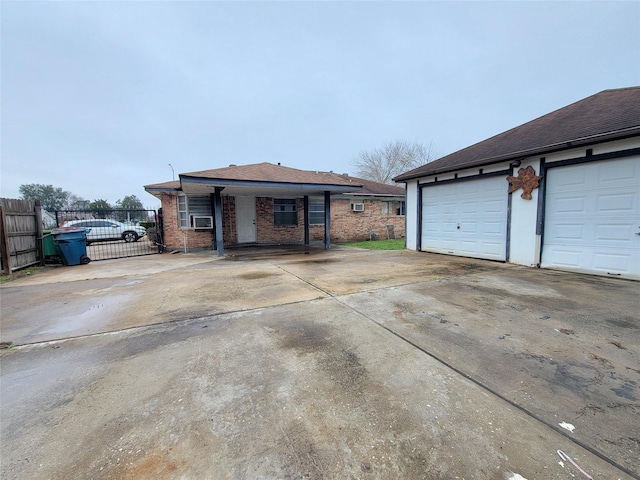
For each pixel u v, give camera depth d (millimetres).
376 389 2164
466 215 8828
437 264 7598
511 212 7523
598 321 3457
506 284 5293
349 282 5559
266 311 3951
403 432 1725
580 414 1870
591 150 5941
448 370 2422
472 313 3770
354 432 1730
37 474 1458
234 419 1857
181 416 1894
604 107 7004
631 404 1964
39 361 2678
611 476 1412
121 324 3576
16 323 3643
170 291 5125
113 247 13719
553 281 5504
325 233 11773
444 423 1799
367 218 16312
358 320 3566
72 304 4445
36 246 8164
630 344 2859
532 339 2990
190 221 12016
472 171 8477
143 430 1772
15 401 2084
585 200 6145
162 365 2566
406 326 3359
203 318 3730
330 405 1985
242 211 13180
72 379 2369
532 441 1645
